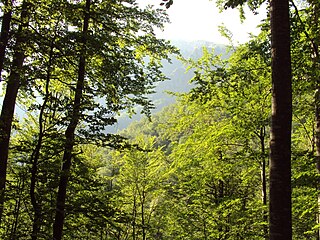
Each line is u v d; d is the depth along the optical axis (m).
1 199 8.00
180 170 14.62
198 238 14.53
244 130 10.85
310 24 8.07
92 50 8.65
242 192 14.82
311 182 8.12
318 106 8.30
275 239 4.58
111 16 9.99
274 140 4.83
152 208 18.91
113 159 18.80
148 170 18.03
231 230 12.64
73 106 8.52
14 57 8.62
